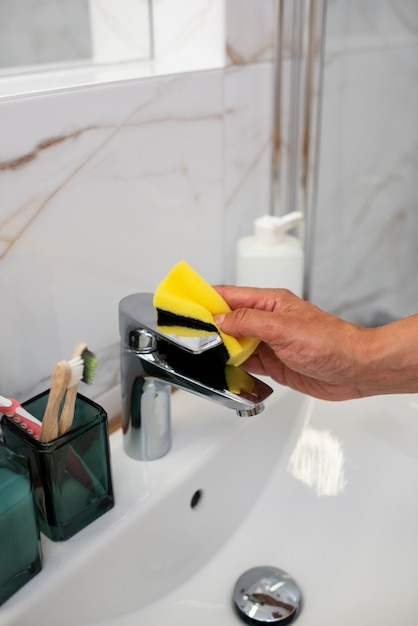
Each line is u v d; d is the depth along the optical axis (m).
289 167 0.87
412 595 0.58
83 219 0.59
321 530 0.67
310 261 0.92
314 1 0.75
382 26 0.96
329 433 0.73
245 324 0.55
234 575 0.64
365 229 1.09
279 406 0.71
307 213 0.91
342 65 0.91
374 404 0.74
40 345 0.59
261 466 0.71
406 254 1.19
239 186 0.78
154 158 0.65
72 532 0.54
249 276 0.76
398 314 1.16
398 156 1.10
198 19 0.69
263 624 0.57
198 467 0.62
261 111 0.78
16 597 0.48
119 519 0.55
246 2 0.70
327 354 0.56
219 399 0.53
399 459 0.69
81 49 0.74
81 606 0.52
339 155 0.97
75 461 0.52
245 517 0.69
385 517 0.66
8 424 0.52
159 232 0.68
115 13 0.73
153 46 0.73
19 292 0.56
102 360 0.67
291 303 0.60
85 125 0.57
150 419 0.60
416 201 1.17
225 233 0.78
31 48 0.73
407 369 0.56
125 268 0.65
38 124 0.53
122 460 0.62
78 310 0.62
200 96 0.68
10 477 0.47
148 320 0.54
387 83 1.02
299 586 0.62
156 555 0.59
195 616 0.59
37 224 0.55
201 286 0.56
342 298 1.10
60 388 0.47
